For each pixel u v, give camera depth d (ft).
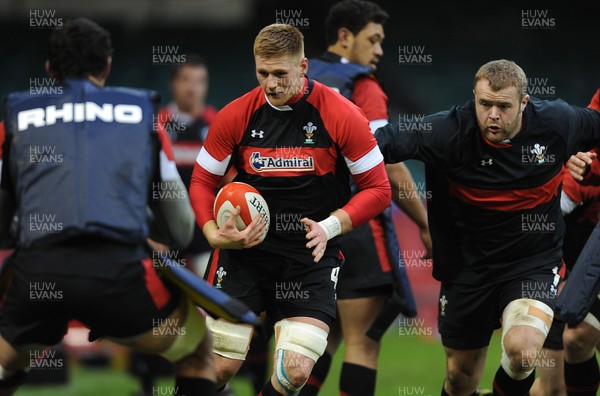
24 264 48.47
